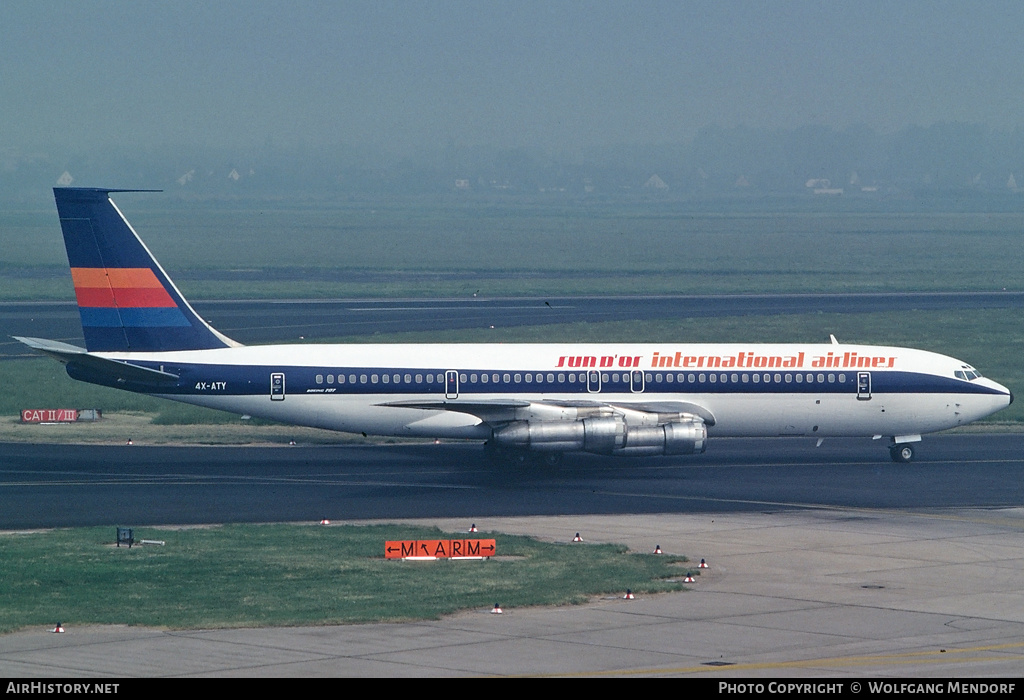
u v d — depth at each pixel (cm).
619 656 9831
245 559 13350
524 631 10594
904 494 17988
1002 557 13850
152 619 10831
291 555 13575
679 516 16275
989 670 9475
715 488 18400
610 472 19750
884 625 10900
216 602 11481
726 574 12950
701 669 9469
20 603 11356
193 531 14912
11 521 15588
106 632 10419
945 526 15688
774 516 16312
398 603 11519
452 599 11700
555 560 13512
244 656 9712
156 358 19650
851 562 13562
